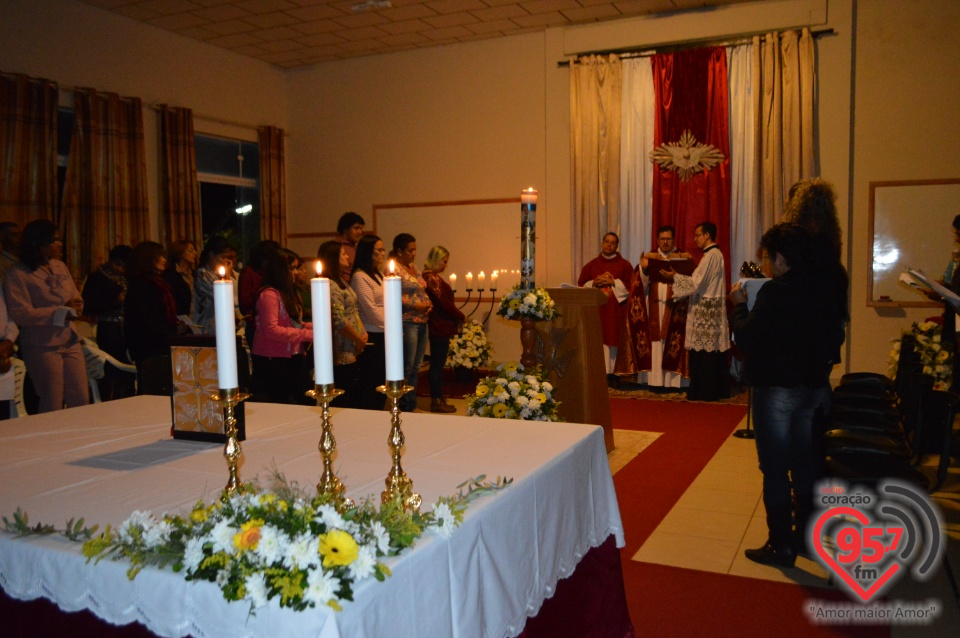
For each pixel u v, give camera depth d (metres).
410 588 1.25
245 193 9.51
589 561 2.22
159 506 1.58
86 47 7.25
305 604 1.08
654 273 7.20
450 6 7.59
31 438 2.27
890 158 7.15
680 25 7.72
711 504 3.95
